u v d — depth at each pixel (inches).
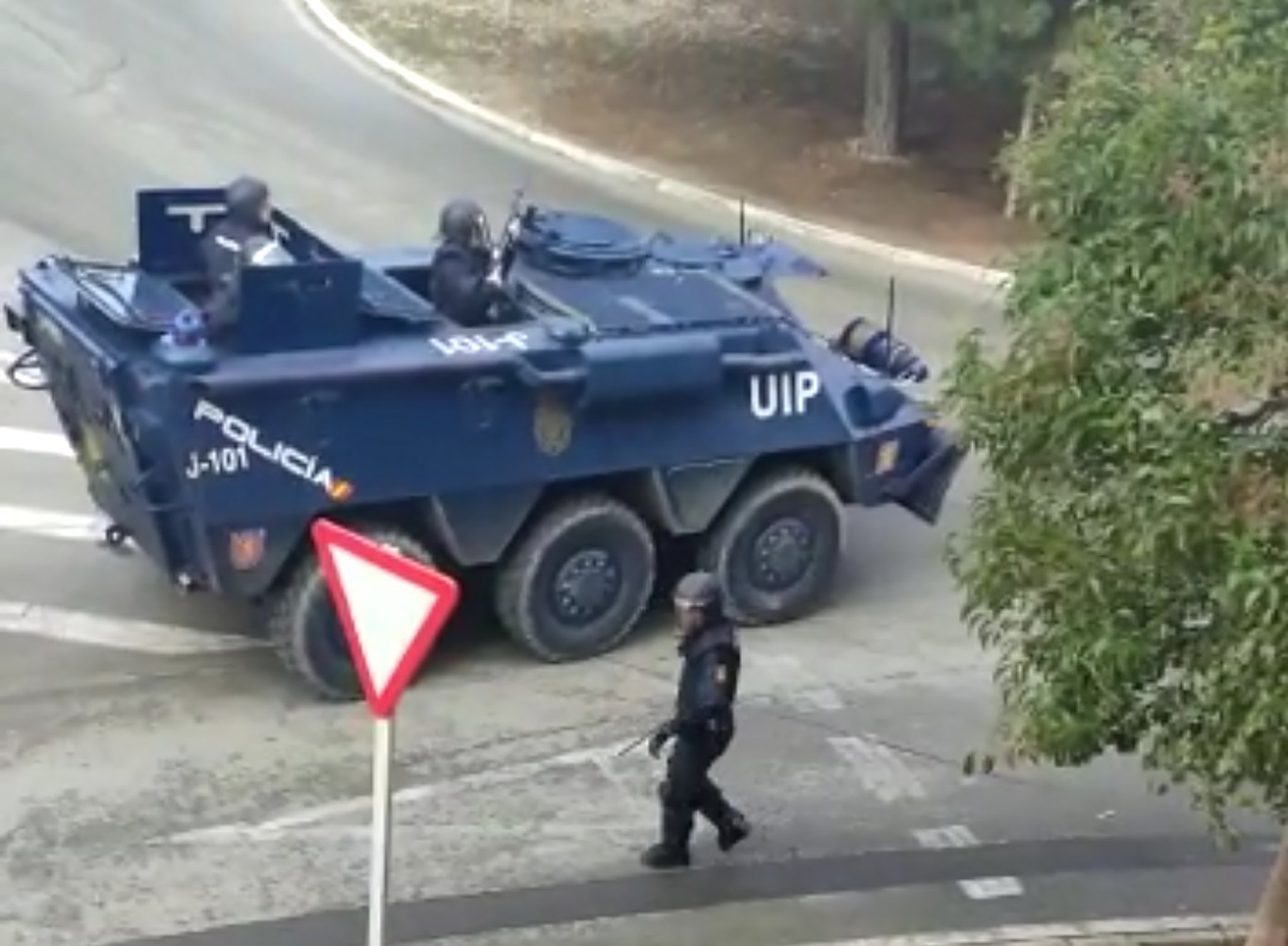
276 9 1181.7
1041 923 386.9
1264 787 287.7
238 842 402.9
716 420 492.4
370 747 443.8
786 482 511.5
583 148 991.0
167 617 500.7
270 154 929.5
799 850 413.4
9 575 517.3
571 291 500.1
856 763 452.4
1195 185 257.6
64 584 514.6
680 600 390.9
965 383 292.5
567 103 1052.5
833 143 1018.7
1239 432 256.4
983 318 808.9
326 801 420.5
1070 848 420.8
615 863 403.2
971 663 505.7
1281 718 244.7
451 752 445.1
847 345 547.8
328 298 440.5
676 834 399.5
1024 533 282.8
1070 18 809.5
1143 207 268.1
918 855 414.0
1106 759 463.8
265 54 1091.9
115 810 412.2
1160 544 252.4
